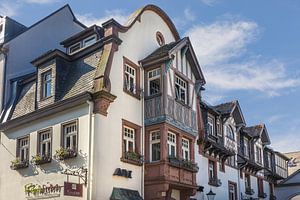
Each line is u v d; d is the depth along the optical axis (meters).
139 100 18.70
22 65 22.41
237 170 28.73
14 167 19.12
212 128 26.39
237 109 29.75
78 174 15.87
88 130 16.09
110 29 17.80
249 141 32.84
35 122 18.88
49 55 18.77
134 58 18.95
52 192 16.80
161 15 21.72
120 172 16.38
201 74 21.47
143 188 17.66
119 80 17.59
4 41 22.38
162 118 18.06
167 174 17.52
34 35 23.47
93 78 16.98
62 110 17.47
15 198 18.81
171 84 19.03
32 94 19.97
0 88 21.23
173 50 19.08
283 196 38.12
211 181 24.27
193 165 19.50
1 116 20.69
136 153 17.67
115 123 16.84
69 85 18.12
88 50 18.42
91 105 16.33
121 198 15.90
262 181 34.12
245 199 29.02
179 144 18.95
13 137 19.92
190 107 20.58
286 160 42.94
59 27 25.33
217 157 25.78
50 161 17.38
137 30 19.55
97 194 15.27
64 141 17.20
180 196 19.52
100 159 15.72
